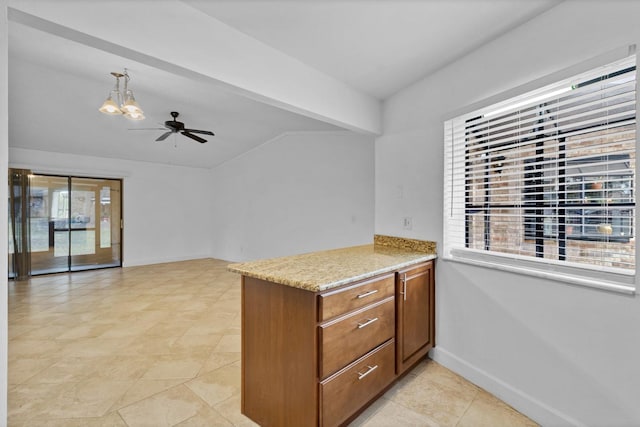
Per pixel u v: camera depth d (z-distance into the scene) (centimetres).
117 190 630
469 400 192
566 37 156
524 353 179
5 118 118
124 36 142
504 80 188
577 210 163
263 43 197
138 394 199
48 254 560
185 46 162
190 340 282
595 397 148
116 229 629
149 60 153
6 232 119
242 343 179
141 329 307
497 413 180
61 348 264
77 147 538
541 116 173
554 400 164
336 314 153
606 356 143
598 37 143
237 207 674
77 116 437
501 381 192
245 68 188
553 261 170
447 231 234
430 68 233
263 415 168
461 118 223
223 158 680
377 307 181
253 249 633
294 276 159
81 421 173
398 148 273
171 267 632
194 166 721
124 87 325
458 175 230
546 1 158
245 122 479
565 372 159
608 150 151
